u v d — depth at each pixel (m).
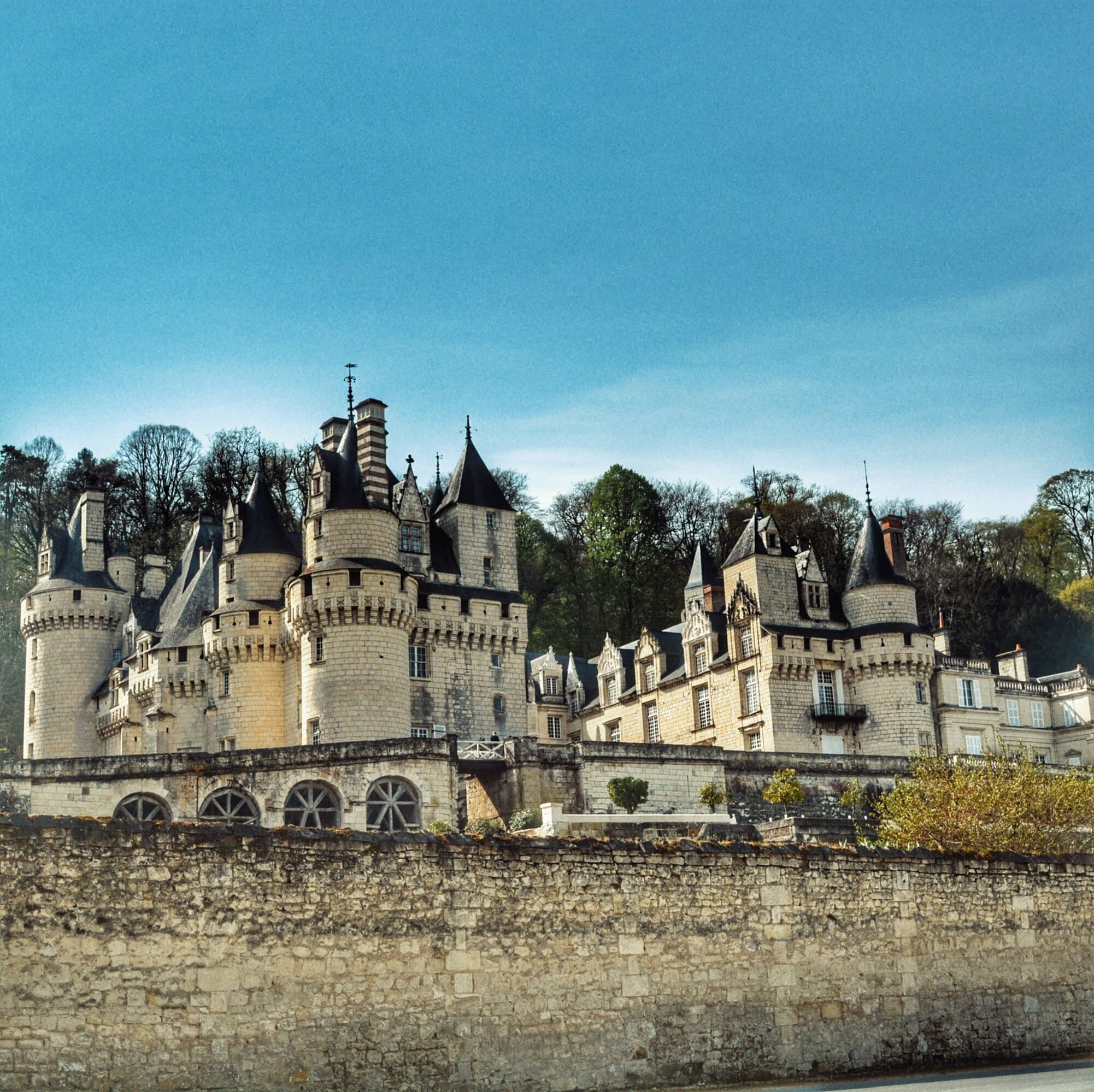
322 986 25.30
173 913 24.33
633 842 29.39
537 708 94.81
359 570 68.12
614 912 28.72
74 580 87.62
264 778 57.31
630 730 91.81
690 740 86.38
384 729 67.19
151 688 76.62
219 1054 24.14
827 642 82.81
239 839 25.17
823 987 30.81
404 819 58.53
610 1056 27.86
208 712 73.50
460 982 26.64
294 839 25.67
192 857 24.70
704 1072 28.83
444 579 76.12
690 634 87.44
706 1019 29.17
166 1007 23.91
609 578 116.81
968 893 33.53
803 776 71.56
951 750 83.88
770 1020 29.92
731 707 83.25
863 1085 28.95
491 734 74.75
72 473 110.62
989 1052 32.62
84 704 86.38
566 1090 27.19
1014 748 56.91
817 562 85.12
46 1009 23.00
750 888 30.53
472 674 75.12
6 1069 22.50
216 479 112.75
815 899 31.30
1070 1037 33.94
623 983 28.44
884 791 72.81
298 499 113.62
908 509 123.38
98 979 23.48
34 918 23.23
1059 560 119.00
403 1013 25.94
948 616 111.38
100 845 24.02
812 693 81.81
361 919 25.95
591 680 98.75
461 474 79.50
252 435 117.44
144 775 56.34
